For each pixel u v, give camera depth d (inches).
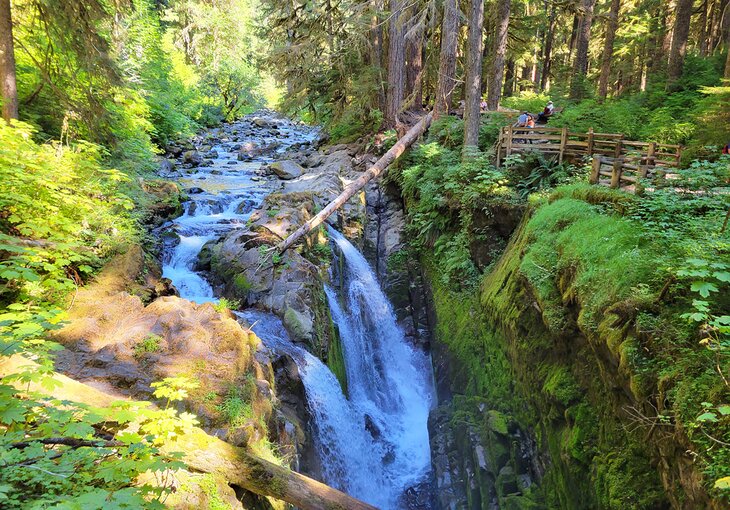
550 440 273.7
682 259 206.4
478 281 454.0
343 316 481.7
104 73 448.1
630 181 314.8
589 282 248.2
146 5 900.0
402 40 751.1
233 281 429.7
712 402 156.5
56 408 147.4
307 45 732.0
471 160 499.2
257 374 266.1
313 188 620.7
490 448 335.0
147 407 190.1
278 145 1035.9
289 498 186.9
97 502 103.3
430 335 517.0
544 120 598.5
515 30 876.6
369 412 450.0
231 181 711.7
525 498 288.0
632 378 193.0
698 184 268.7
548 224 339.3
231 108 1499.8
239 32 1528.1
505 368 354.9
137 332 241.6
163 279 369.4
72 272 293.0
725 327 151.4
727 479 113.8
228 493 171.0
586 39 806.5
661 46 956.6
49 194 289.1
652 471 188.9
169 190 549.0
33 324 152.3
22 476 122.5
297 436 293.0
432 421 419.2
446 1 619.8
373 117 823.1
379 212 655.8
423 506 373.7
